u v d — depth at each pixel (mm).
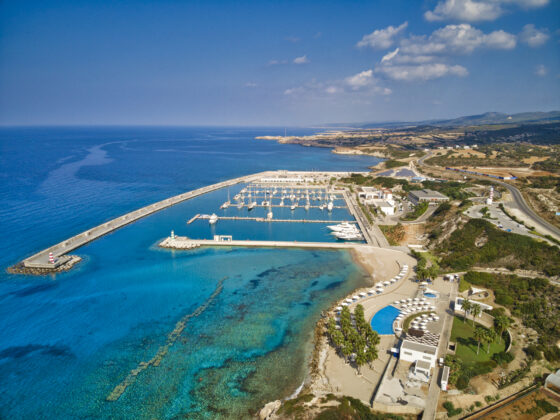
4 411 69938
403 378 73875
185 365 81750
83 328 96625
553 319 91188
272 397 72062
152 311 104812
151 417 68000
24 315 102750
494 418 64125
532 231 135500
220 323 98375
